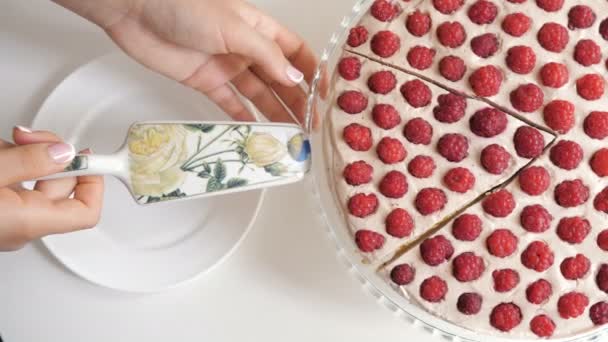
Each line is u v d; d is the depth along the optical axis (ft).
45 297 2.25
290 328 2.24
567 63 2.01
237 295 2.26
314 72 2.26
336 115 2.02
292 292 2.25
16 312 2.25
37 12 2.34
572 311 1.93
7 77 2.31
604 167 1.96
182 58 2.19
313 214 2.27
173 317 2.25
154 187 1.99
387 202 1.98
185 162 2.01
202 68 2.22
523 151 1.98
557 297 1.95
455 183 1.97
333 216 2.05
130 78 2.30
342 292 2.24
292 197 2.28
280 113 2.35
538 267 1.94
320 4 2.34
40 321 2.24
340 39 2.08
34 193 1.93
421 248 1.97
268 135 2.04
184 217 2.25
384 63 2.02
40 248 2.26
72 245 2.20
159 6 2.03
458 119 1.99
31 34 2.33
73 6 2.09
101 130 2.28
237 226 2.23
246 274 2.26
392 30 2.03
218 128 2.03
